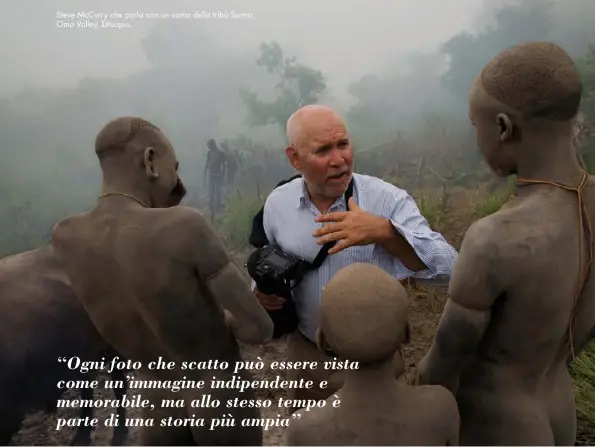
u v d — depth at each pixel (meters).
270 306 2.30
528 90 1.65
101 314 2.09
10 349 2.69
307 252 2.31
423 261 2.12
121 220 1.98
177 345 2.05
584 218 1.73
